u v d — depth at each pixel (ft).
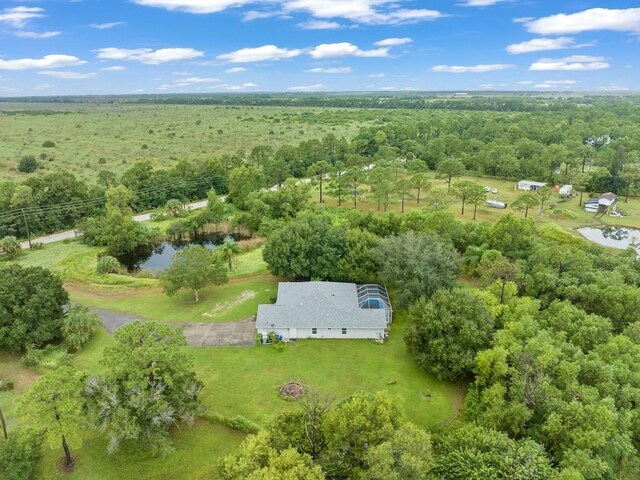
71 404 89.25
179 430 107.96
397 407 95.66
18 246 228.43
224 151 498.69
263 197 285.23
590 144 497.46
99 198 295.28
